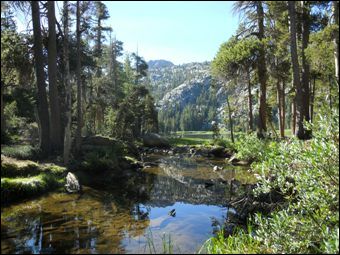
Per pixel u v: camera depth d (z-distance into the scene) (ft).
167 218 31.01
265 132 70.28
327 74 90.99
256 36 82.48
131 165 62.95
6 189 33.76
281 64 86.48
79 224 27.66
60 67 69.92
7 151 48.70
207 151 91.04
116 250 22.50
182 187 46.70
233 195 40.70
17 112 81.51
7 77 62.23
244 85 89.10
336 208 19.92
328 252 17.51
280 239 20.66
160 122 296.30
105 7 77.00
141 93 168.66
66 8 59.82
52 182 40.57
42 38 60.34
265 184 23.89
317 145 20.49
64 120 69.56
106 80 131.75
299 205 21.49
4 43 55.62
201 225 29.30
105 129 107.24
